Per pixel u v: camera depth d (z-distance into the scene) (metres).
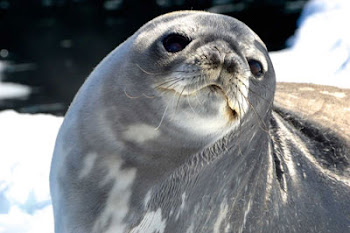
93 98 13.19
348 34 32.47
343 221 14.55
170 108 12.03
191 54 11.88
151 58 12.26
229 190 13.88
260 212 14.05
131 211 13.41
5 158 21.73
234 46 12.31
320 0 41.09
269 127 14.68
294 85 18.11
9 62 45.94
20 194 19.92
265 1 56.44
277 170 14.62
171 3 56.75
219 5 56.69
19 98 39.59
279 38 49.59
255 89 12.75
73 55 46.69
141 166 13.09
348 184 14.96
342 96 17.30
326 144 15.61
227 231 13.94
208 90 11.66
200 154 13.22
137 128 12.63
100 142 13.06
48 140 23.28
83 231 13.53
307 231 14.27
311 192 14.61
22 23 53.75
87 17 54.59
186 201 13.74
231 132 12.91
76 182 13.40
